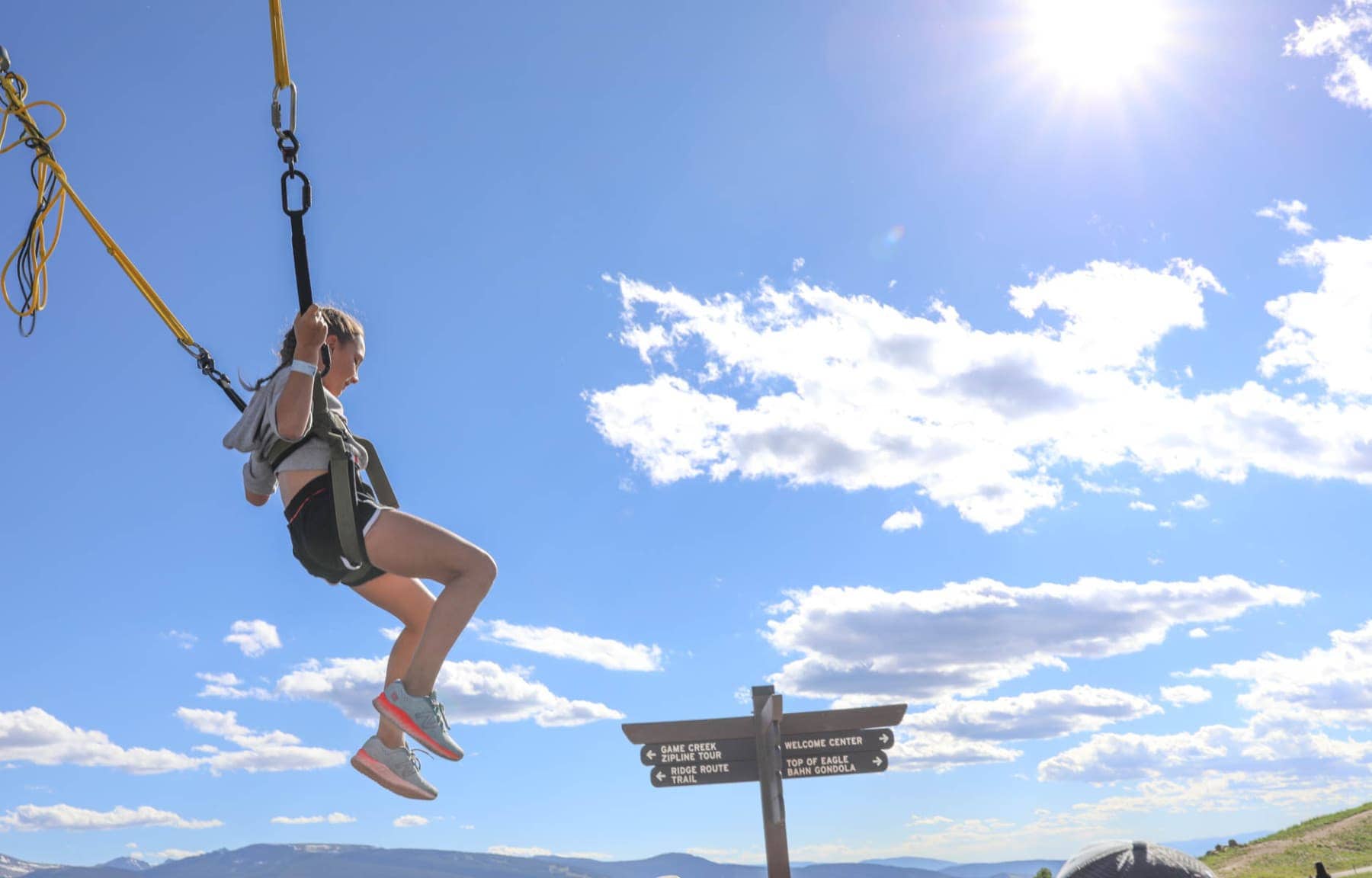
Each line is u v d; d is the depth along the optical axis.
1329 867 48.53
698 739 23.23
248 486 3.65
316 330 3.37
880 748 23.09
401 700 3.21
